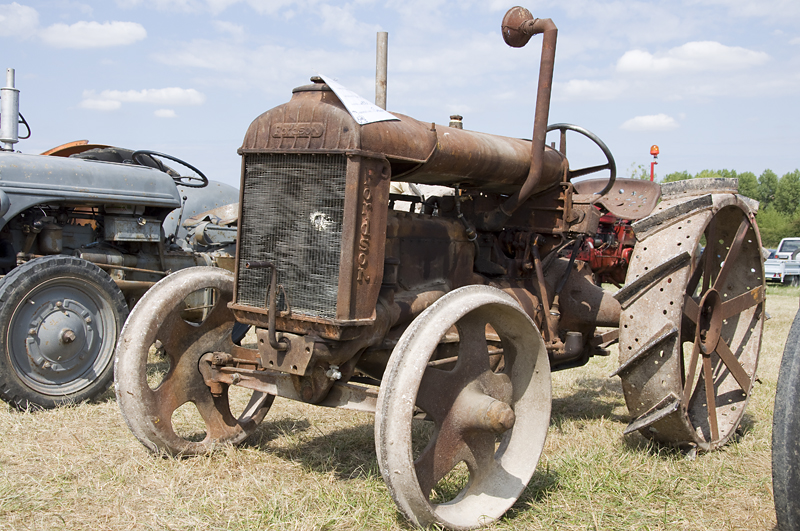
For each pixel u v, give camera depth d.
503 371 3.16
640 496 2.95
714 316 3.74
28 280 4.25
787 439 2.21
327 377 2.83
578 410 4.66
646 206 4.04
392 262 2.93
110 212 5.35
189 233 7.21
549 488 3.03
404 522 2.63
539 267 3.77
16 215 4.79
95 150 6.10
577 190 4.78
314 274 2.71
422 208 3.86
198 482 2.99
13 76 5.42
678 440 3.51
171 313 3.29
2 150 5.36
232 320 3.56
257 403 3.73
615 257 5.72
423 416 2.79
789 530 2.23
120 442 3.52
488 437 2.89
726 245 4.16
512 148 3.47
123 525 2.54
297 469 3.21
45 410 4.26
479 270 3.83
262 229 2.86
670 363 3.33
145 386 3.18
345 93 2.75
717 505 2.91
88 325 4.62
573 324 4.26
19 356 4.27
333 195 2.65
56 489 2.84
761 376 5.56
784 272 18.00
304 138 2.72
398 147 2.78
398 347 2.47
